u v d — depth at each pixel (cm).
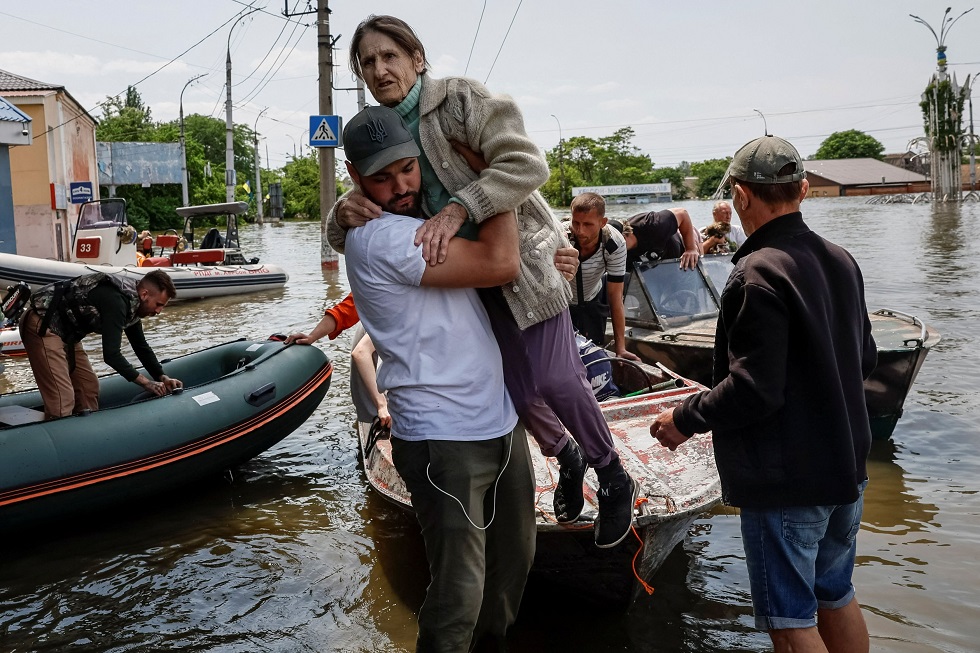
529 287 288
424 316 285
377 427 505
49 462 489
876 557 446
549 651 371
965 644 361
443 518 287
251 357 673
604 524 323
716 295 753
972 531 475
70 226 2531
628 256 749
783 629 279
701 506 394
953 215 3906
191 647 385
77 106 2617
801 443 270
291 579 450
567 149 12512
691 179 13738
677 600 413
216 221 6153
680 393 511
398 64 283
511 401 303
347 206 290
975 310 1132
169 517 538
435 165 283
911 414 683
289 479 602
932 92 6062
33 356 559
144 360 600
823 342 268
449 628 284
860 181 10406
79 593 440
